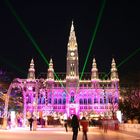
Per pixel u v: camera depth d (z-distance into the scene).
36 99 89.12
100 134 55.81
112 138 43.44
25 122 92.69
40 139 40.94
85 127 34.94
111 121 69.00
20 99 120.44
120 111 80.25
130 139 40.22
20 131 65.00
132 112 75.56
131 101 78.62
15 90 117.81
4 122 75.12
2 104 102.12
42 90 114.06
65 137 45.72
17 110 119.50
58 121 110.88
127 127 61.75
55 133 58.62
